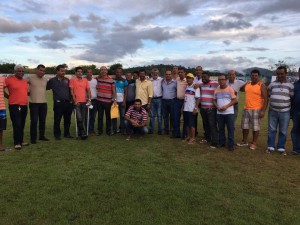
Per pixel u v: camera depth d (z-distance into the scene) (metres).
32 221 4.28
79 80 9.62
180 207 4.78
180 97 9.71
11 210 4.59
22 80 8.36
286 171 6.72
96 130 11.21
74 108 9.73
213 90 8.71
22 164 6.84
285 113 8.05
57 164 6.88
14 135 8.29
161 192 5.34
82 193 5.24
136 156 7.66
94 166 6.77
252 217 4.51
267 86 8.53
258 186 5.79
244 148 8.70
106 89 10.12
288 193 5.48
